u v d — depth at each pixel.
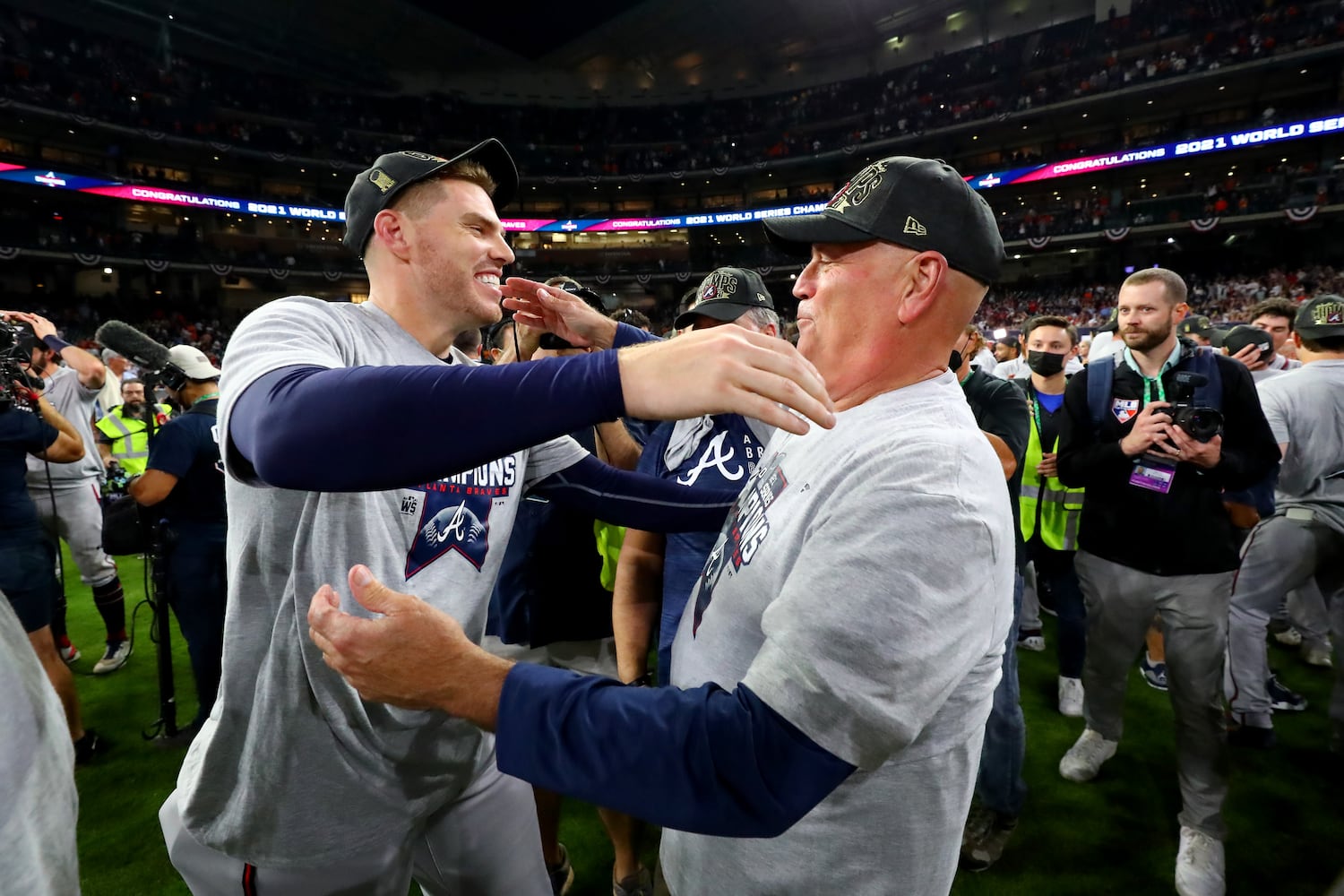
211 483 2.53
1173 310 2.04
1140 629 2.15
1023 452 2.19
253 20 25.14
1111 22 24.78
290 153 26.08
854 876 0.80
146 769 2.53
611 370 0.57
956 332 0.84
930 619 0.64
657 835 2.25
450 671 0.69
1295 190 21.27
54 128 22.12
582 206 32.59
